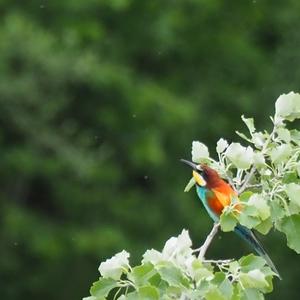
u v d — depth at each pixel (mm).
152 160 21672
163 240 21781
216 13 24734
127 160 22172
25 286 21641
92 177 21594
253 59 24375
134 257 21250
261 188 7125
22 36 20328
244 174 7531
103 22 23328
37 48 20297
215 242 21516
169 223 22109
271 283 6578
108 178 21719
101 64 21234
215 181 7320
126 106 21969
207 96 23766
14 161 20734
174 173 22531
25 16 22156
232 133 23281
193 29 24500
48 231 21453
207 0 24172
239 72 24344
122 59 23094
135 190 22328
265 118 23000
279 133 7078
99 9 23094
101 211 21922
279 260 21188
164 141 22469
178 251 6691
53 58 20375
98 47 22578
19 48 20328
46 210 22016
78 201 21781
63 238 21422
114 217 21953
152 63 23844
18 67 20547
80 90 21719
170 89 23672
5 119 20766
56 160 21016
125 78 21531
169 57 24109
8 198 21922
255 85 24062
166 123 22047
